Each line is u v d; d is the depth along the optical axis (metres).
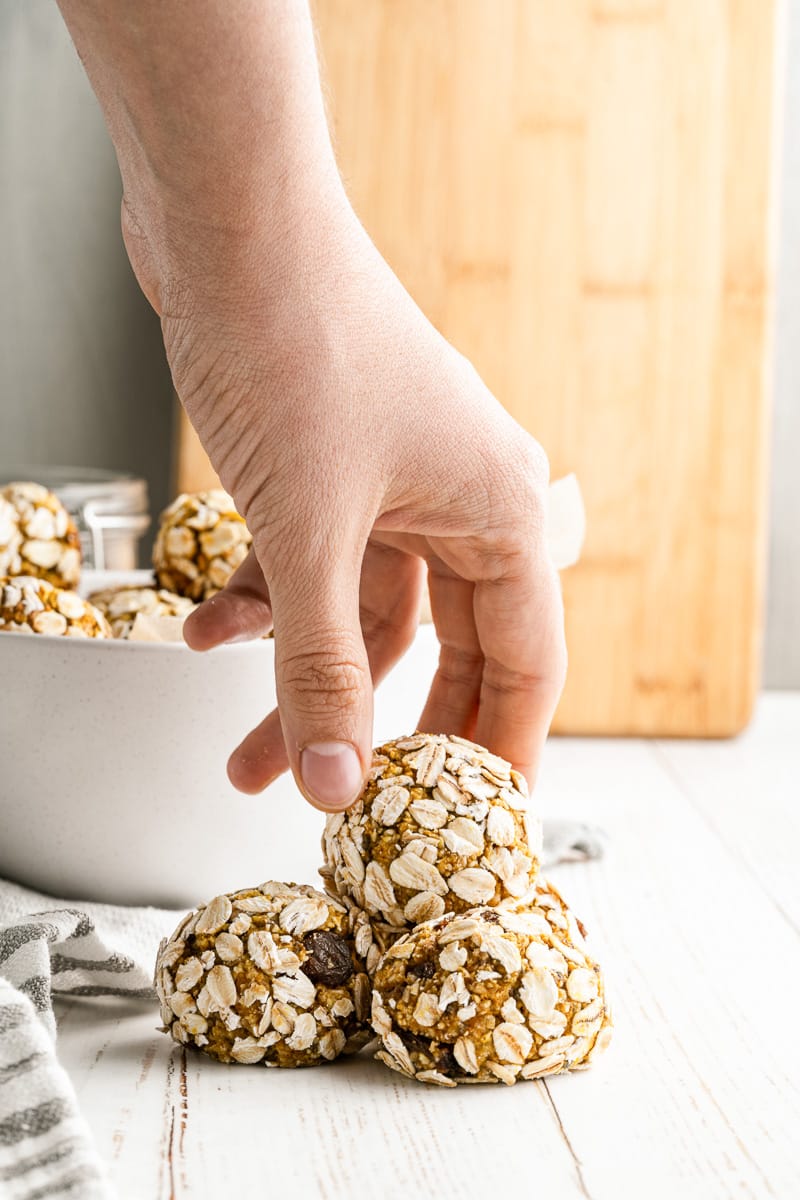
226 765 0.50
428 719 0.52
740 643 0.89
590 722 0.89
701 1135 0.42
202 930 0.45
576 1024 0.44
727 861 0.62
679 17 0.88
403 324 0.44
